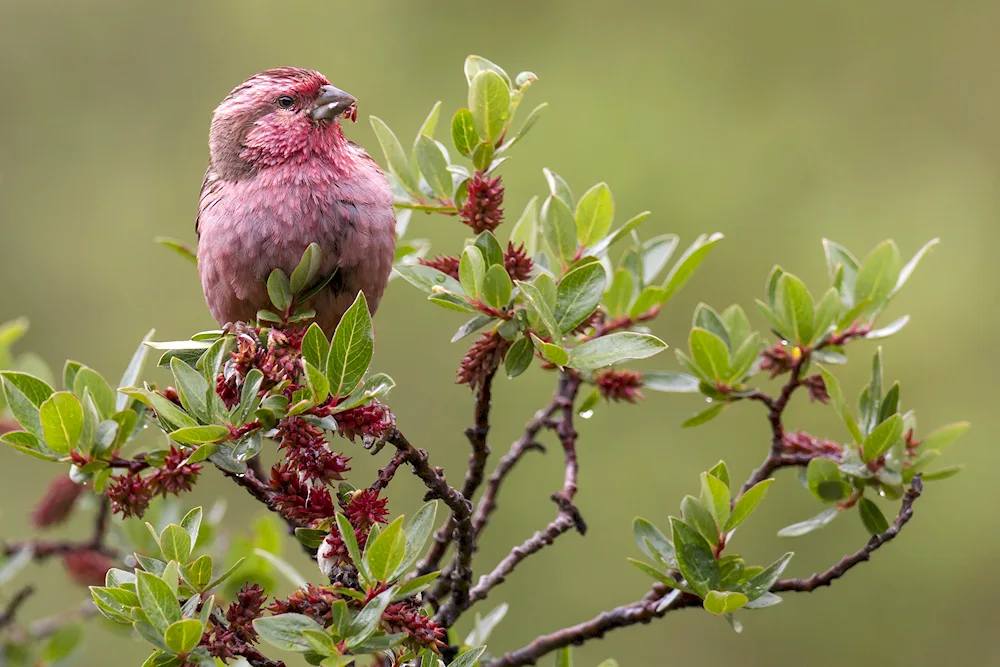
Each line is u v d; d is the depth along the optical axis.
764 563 12.22
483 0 15.31
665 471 12.51
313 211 6.62
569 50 15.11
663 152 14.37
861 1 14.89
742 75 14.95
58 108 15.33
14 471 12.31
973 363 13.44
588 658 11.91
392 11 15.38
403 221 7.55
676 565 5.65
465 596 5.60
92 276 14.59
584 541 12.33
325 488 5.02
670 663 11.98
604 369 6.52
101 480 5.33
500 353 5.59
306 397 4.94
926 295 13.83
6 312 14.34
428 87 15.13
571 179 14.31
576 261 6.10
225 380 5.21
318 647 4.41
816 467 5.94
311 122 6.76
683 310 13.73
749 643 12.07
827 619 12.09
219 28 15.62
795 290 6.15
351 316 4.88
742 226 14.11
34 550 7.26
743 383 6.41
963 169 14.31
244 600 4.88
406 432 12.80
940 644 12.12
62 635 7.54
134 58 15.55
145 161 15.17
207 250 6.77
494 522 12.46
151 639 4.64
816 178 14.33
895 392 6.04
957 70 14.77
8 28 15.47
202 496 12.22
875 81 14.81
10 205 14.73
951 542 12.46
